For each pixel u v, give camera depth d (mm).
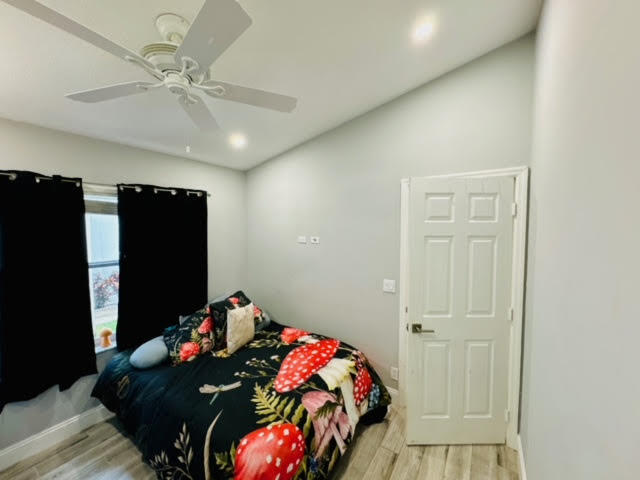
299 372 1992
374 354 2607
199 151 2826
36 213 1923
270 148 3010
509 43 1926
